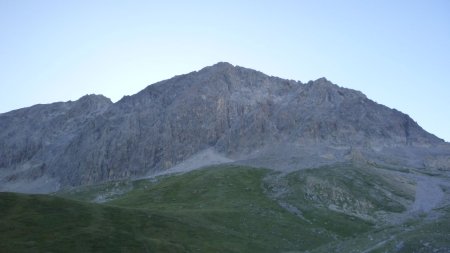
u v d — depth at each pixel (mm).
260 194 194625
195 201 184625
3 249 93875
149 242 109688
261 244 125750
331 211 169625
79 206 123000
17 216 110438
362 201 180750
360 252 100188
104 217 120688
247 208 168375
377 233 123438
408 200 185875
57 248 98375
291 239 135625
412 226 129625
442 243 93812
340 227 153000
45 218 111688
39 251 95750
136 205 184875
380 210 174250
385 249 97062
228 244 121000
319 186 193750
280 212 167250
